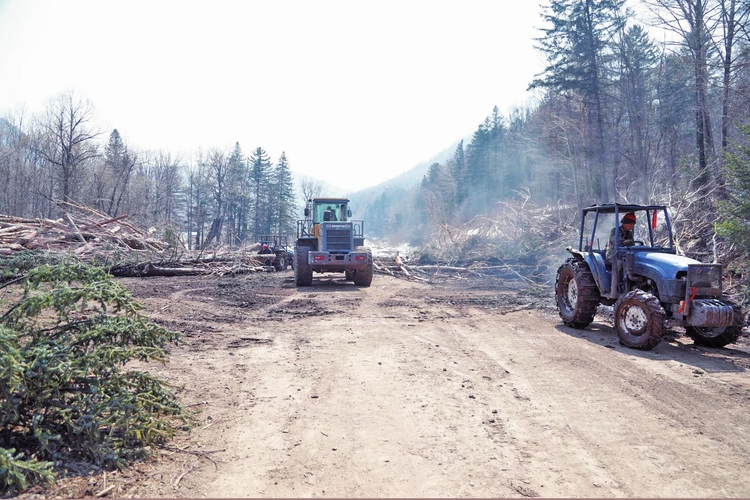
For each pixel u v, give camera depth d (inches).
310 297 476.7
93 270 165.8
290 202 3346.5
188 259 718.5
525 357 247.4
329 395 187.8
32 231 637.3
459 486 119.3
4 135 1849.2
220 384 200.5
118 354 143.3
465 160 2915.8
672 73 1002.7
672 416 168.4
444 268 740.0
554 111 1355.8
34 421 125.3
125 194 1985.7
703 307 246.2
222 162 2751.0
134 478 120.6
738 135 604.1
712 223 464.4
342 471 126.6
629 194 1050.7
